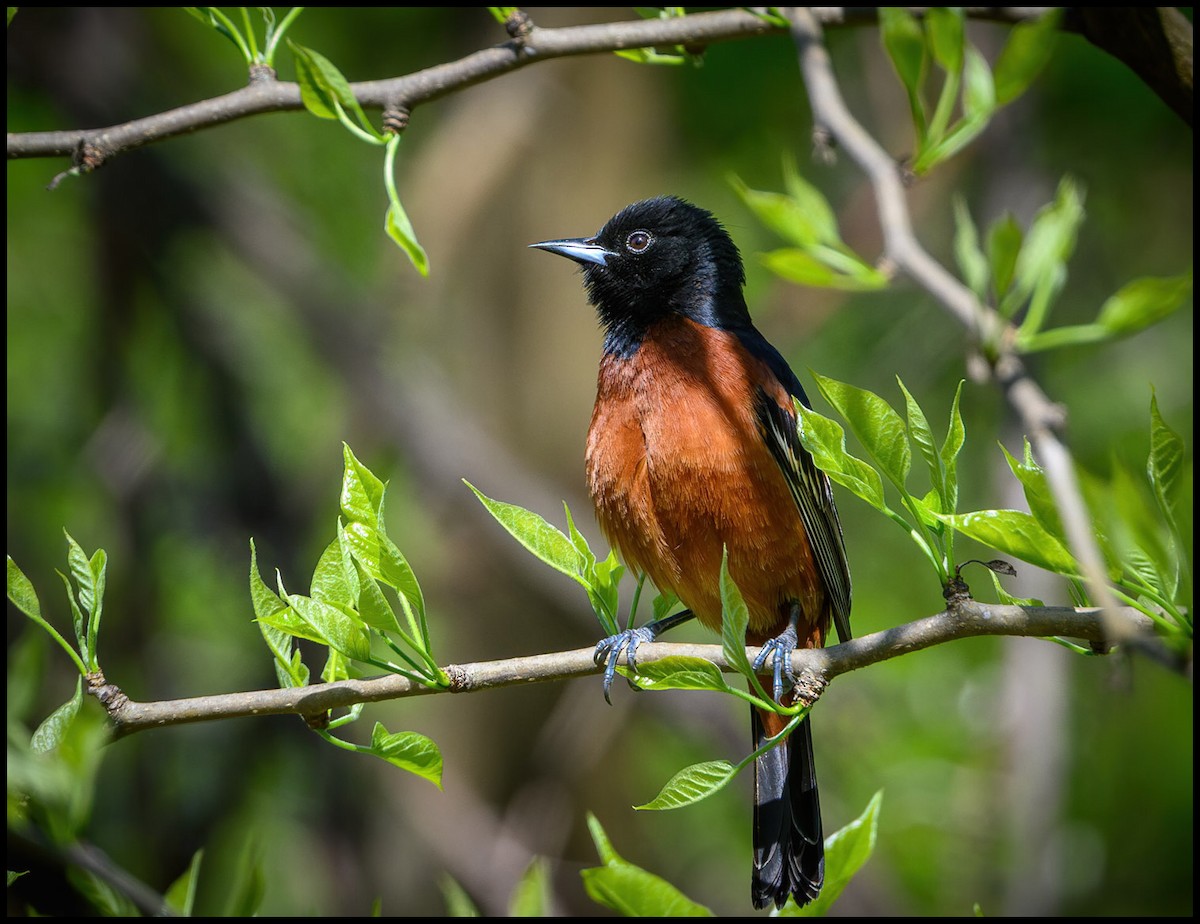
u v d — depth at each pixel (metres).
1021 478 4.41
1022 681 11.46
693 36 6.56
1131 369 13.30
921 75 5.47
